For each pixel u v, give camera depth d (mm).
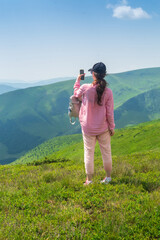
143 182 5434
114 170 6535
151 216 3645
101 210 4059
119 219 3543
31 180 6344
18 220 3658
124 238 3156
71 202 4375
